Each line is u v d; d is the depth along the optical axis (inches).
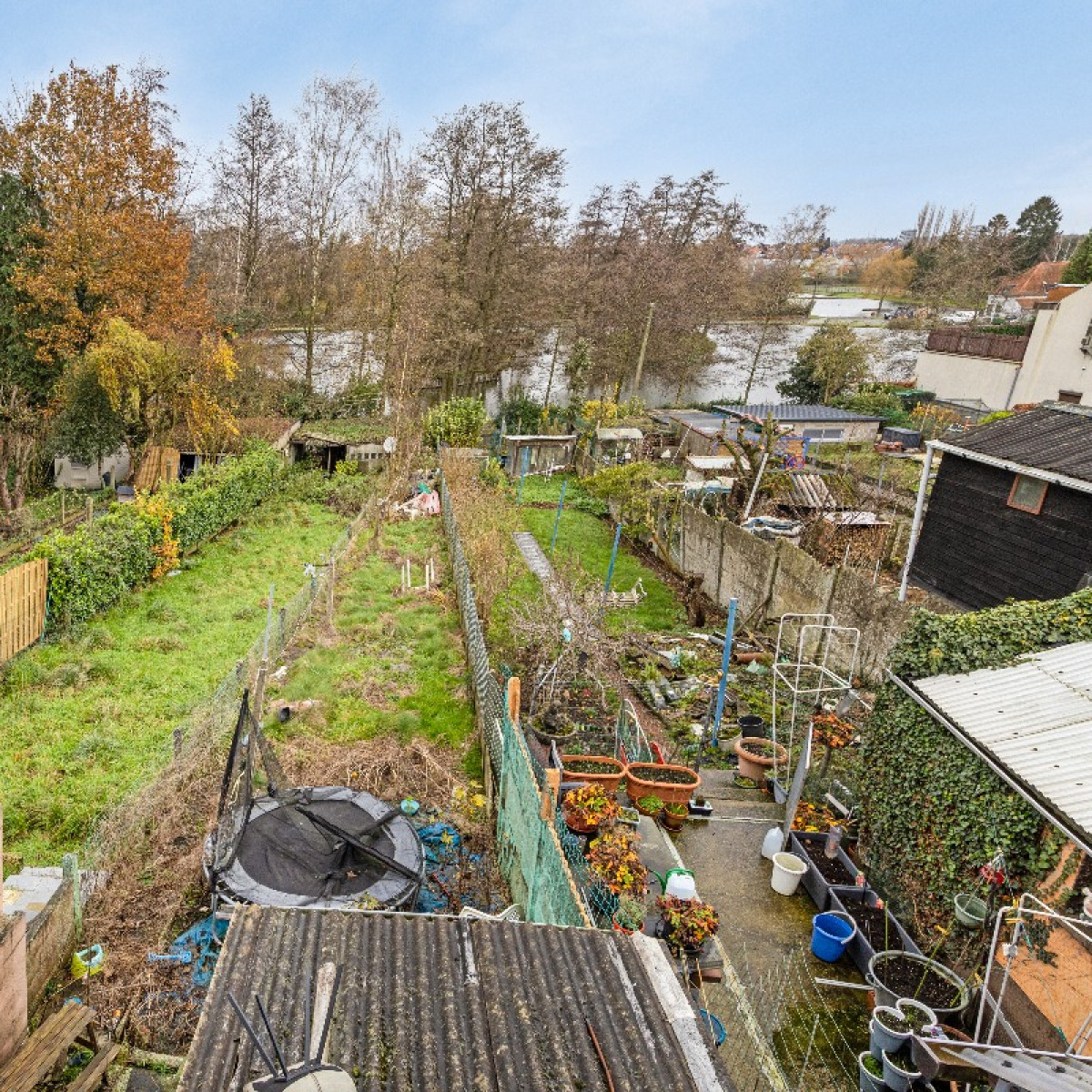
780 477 924.6
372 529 968.9
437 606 733.9
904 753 389.4
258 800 393.1
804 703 586.6
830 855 402.3
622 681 620.1
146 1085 263.0
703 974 318.7
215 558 815.1
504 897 374.0
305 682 563.5
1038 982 289.7
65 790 415.8
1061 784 298.0
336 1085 135.5
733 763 518.9
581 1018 179.8
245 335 1409.9
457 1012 177.2
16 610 539.2
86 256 1012.5
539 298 1651.1
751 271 2438.5
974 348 1601.9
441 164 1497.3
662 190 1995.6
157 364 968.3
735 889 395.2
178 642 597.6
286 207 1561.3
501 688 518.9
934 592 706.2
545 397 1792.6
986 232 2854.3
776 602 714.2
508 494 1193.4
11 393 1008.2
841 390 1845.5
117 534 660.7
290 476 1135.0
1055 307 1407.5
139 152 1045.8
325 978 167.0
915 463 1185.4
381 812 398.0
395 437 1256.8
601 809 370.0
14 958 244.7
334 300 1769.2
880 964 325.4
